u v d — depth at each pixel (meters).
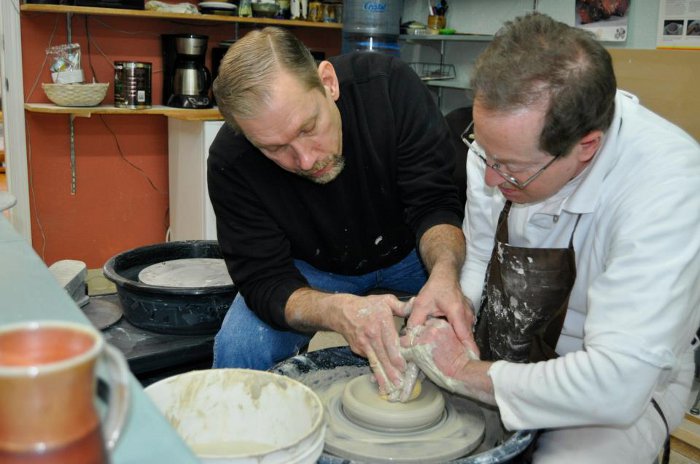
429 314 1.45
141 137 4.03
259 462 0.87
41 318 0.86
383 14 3.77
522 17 1.20
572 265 1.39
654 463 1.41
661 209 1.17
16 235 1.22
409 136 1.83
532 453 1.39
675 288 1.13
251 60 1.39
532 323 1.49
